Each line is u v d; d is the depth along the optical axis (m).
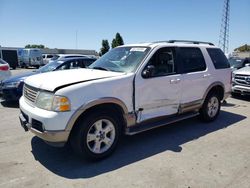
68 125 3.59
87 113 3.82
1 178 3.46
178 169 3.75
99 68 4.84
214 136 5.19
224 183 3.38
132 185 3.32
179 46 5.23
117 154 4.27
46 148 4.47
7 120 6.25
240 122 6.22
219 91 6.31
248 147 4.62
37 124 3.73
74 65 8.79
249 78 8.90
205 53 5.82
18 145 4.60
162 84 4.70
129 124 4.33
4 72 9.63
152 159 4.09
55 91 3.61
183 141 4.89
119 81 4.08
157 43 4.97
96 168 3.78
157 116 4.74
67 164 3.90
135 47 4.94
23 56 32.66
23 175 3.55
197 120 6.32
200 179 3.47
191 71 5.36
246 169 3.77
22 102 4.32
